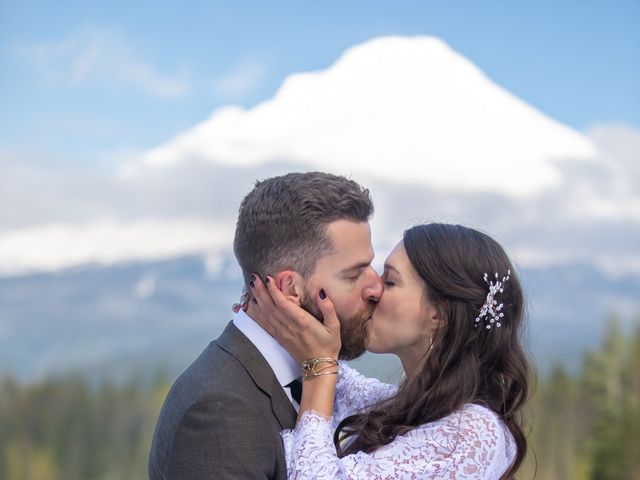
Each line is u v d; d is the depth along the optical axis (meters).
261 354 2.99
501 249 3.25
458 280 3.12
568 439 33.75
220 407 2.79
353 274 3.04
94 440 57.25
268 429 2.87
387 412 3.15
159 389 59.28
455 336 3.13
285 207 2.97
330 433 2.91
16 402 58.41
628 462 32.50
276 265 2.99
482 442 2.94
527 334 3.34
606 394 35.03
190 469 2.77
